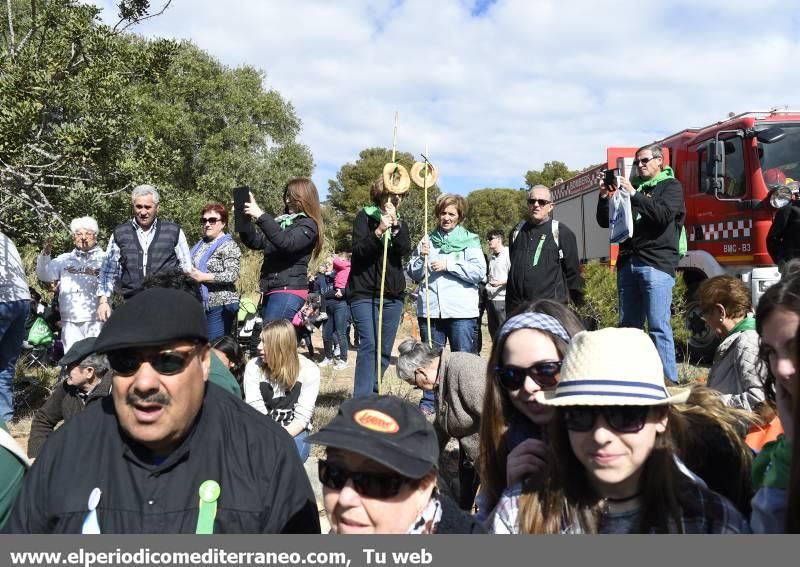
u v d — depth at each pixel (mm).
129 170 7125
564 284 5969
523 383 2498
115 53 7340
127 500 1990
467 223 49531
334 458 1876
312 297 11430
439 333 6344
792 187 7754
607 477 1839
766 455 2127
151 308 1953
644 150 6074
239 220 5250
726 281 3764
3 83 6184
